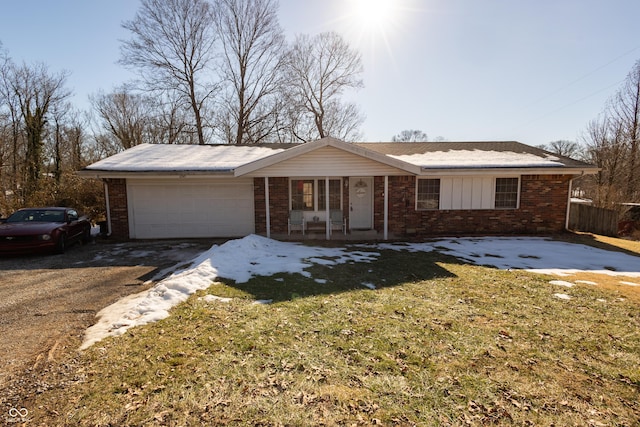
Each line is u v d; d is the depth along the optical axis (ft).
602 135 75.36
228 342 11.39
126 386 8.90
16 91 73.31
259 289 17.46
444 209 38.73
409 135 150.00
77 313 14.42
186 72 77.20
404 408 8.18
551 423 7.77
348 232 37.58
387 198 36.37
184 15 72.95
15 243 26.03
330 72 87.81
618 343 11.90
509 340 11.99
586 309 15.31
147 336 11.80
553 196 38.75
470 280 20.01
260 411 7.98
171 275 19.69
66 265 24.02
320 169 32.86
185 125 80.02
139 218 36.42
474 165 37.27
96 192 54.24
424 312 14.56
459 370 9.95
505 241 34.42
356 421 7.69
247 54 79.71
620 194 60.59
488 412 8.10
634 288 18.72
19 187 64.49
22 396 8.52
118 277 20.65
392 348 11.20
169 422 7.59
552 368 10.18
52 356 10.48
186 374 9.46
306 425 7.54
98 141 88.94
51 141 79.00
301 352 10.81
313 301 15.69
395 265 23.52
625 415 8.12
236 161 38.11
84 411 7.94
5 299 16.42
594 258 26.96
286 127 84.48
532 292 17.81
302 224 36.96
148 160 37.55
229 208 37.19
